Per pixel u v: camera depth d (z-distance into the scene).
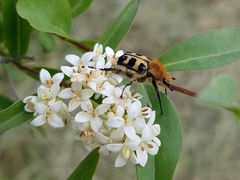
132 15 0.11
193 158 0.27
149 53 0.29
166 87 0.10
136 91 0.10
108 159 0.26
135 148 0.09
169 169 0.10
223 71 0.29
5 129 0.09
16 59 0.12
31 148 0.25
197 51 0.11
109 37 0.11
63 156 0.25
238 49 0.11
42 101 0.09
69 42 0.12
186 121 0.28
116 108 0.09
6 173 0.25
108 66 0.09
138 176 0.09
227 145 0.27
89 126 0.09
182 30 0.30
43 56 0.25
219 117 0.28
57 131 0.25
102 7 0.29
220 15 0.30
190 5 0.30
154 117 0.09
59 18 0.11
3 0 0.11
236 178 0.27
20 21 0.12
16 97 0.15
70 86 0.10
